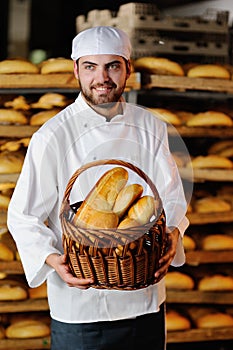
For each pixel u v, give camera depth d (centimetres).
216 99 421
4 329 370
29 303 366
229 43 448
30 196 241
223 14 416
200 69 378
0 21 807
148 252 210
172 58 417
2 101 385
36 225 239
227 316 384
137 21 398
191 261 382
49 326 370
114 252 206
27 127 370
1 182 362
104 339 243
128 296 241
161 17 403
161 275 222
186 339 376
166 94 377
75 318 242
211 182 412
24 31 816
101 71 239
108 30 243
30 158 242
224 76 379
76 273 216
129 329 244
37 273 235
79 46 243
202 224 406
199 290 382
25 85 361
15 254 370
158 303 248
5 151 377
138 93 371
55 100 380
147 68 375
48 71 362
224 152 395
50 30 818
